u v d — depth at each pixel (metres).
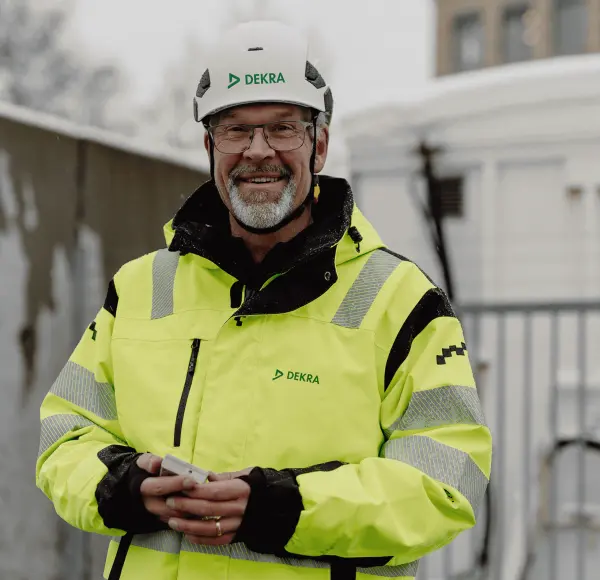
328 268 1.90
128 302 2.07
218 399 1.87
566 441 4.79
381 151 5.31
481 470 1.87
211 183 2.12
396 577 1.89
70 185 4.21
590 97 4.83
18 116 3.95
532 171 4.98
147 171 4.72
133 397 1.95
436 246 5.16
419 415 1.87
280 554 1.77
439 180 5.17
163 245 4.86
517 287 4.98
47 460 1.99
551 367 4.90
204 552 1.81
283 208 1.93
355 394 1.85
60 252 4.14
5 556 3.81
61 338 4.11
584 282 4.85
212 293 1.99
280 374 1.85
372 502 1.73
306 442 1.82
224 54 1.97
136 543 1.91
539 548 4.73
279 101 1.93
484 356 5.05
